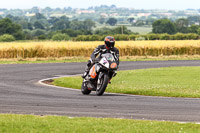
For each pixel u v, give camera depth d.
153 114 31.23
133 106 35.31
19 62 107.00
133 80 60.72
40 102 37.66
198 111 32.72
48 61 112.81
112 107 34.66
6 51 124.19
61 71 79.12
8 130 23.84
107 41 42.47
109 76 43.75
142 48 137.50
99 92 43.31
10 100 39.06
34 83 58.69
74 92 47.69
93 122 26.67
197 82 57.44
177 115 30.81
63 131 23.98
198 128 25.23
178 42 145.75
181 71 76.69
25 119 27.28
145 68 88.50
